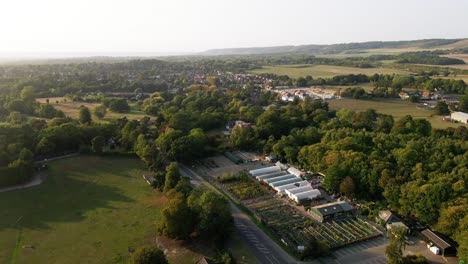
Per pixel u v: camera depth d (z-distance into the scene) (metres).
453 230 90.88
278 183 132.25
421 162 127.69
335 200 121.75
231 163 159.25
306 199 121.06
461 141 152.75
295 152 153.62
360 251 92.75
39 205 116.19
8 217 108.31
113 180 136.62
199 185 133.62
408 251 91.88
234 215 111.38
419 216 100.44
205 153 168.88
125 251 90.81
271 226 104.12
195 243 94.12
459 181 102.94
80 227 102.62
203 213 94.31
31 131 169.62
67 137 164.88
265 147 169.38
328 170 125.75
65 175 140.62
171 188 119.88
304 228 103.62
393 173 116.00
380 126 190.88
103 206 115.50
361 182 119.38
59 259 87.69
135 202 118.25
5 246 93.19
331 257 90.12
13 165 130.88
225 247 92.88
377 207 112.94
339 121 193.88
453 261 87.44
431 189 100.19
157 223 104.00
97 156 162.25
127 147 168.62
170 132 165.62
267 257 89.19
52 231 100.56
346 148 141.00
